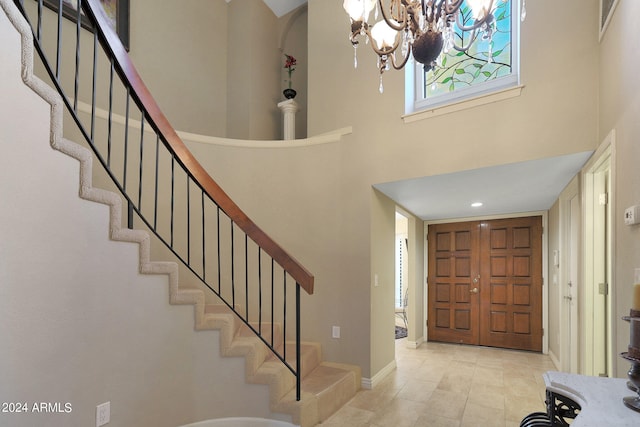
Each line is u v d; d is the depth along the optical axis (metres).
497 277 4.96
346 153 3.46
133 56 3.56
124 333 1.83
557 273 4.00
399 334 5.85
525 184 3.32
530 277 4.73
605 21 2.21
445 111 2.97
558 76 2.54
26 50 1.38
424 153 3.05
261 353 2.52
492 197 3.90
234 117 4.40
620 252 1.98
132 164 3.00
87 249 1.64
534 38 2.65
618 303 2.00
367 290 3.28
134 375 1.87
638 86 1.71
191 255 3.28
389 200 3.86
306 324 3.46
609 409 1.15
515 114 2.68
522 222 4.83
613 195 2.08
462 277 5.21
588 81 2.43
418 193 3.68
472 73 3.17
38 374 1.43
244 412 2.31
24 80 1.37
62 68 2.99
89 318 1.65
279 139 4.73
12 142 1.34
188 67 4.09
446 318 5.27
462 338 5.12
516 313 4.80
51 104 1.49
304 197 3.55
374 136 3.33
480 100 2.81
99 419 1.69
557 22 2.57
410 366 3.94
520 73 2.69
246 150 3.60
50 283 1.48
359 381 3.20
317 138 3.58
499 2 3.09
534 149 2.59
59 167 1.52
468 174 2.97
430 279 5.44
